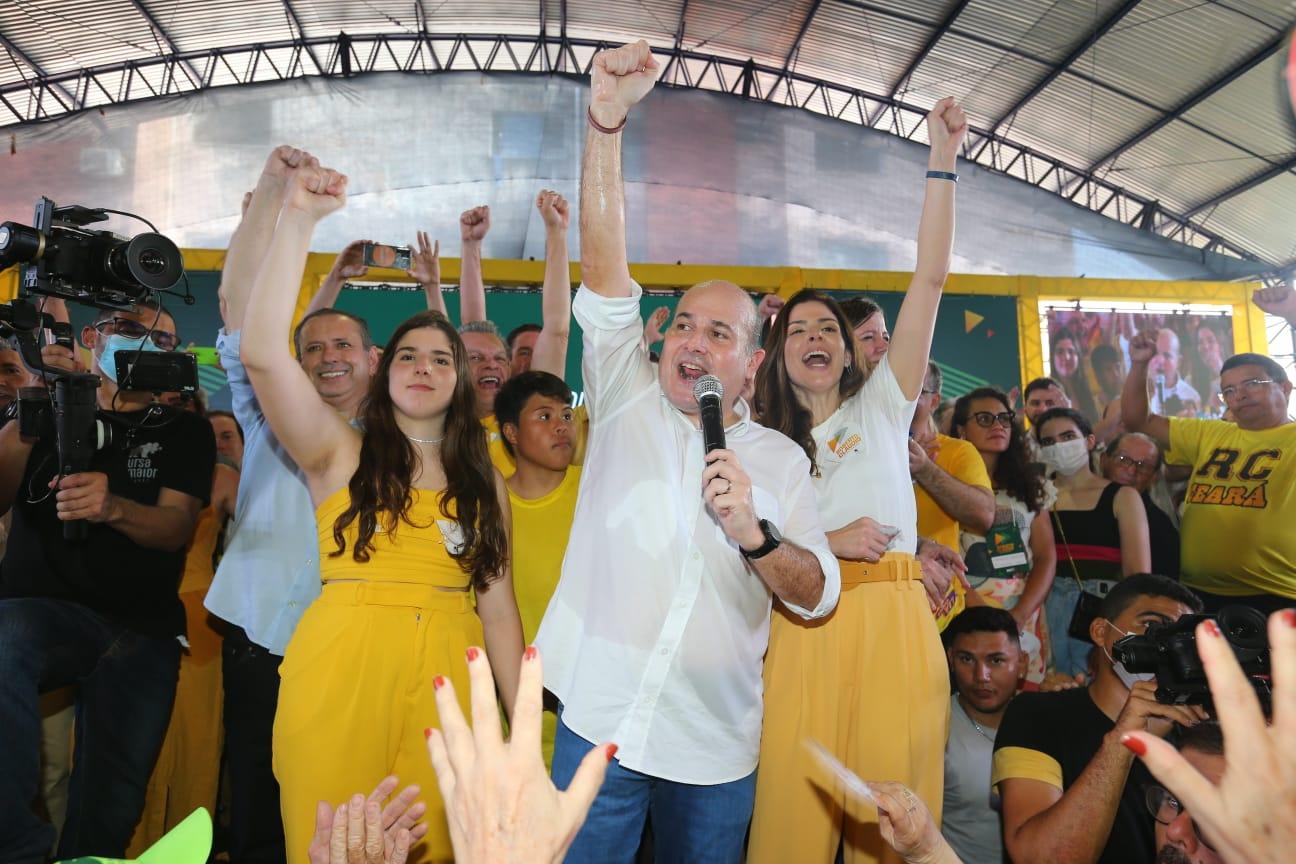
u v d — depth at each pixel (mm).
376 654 2365
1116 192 13477
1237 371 4848
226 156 12055
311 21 13516
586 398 2570
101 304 2959
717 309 2439
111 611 2992
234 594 3148
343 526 2443
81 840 2906
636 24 13922
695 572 2299
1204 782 763
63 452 2848
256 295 2348
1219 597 4766
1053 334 5809
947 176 2920
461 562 2521
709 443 2191
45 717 3408
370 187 11883
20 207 11656
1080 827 2426
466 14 13773
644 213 12188
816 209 12477
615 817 2260
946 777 3617
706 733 2275
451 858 2371
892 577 2801
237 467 4422
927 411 4512
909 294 2939
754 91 14086
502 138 12094
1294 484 4598
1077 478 5090
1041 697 2930
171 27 13086
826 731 2693
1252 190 12461
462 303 4672
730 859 2307
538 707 876
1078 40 11719
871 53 13352
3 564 3012
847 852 2732
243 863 3250
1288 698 752
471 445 2648
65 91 13227
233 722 3314
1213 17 10484
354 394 3379
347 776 2291
